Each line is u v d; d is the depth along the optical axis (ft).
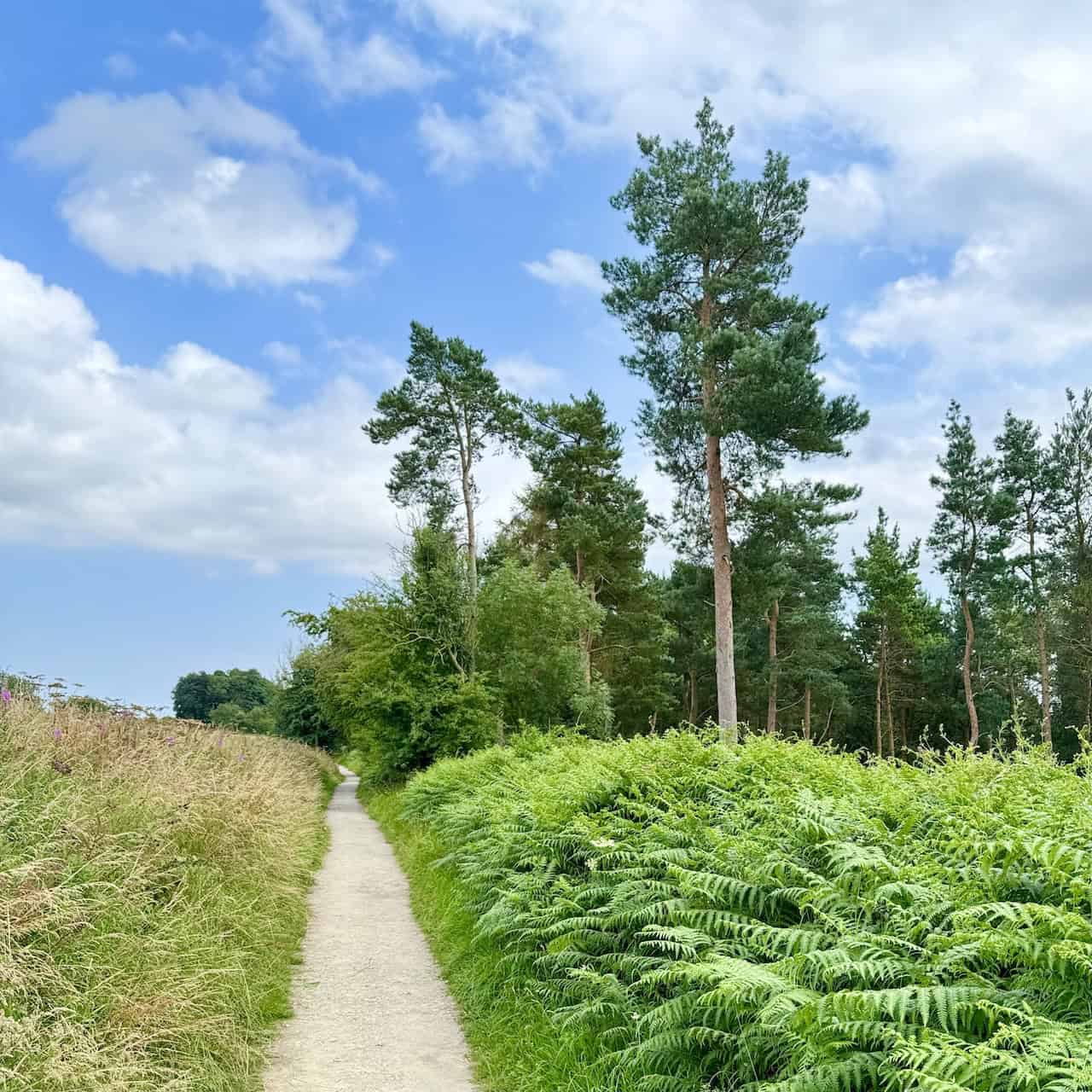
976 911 11.73
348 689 76.54
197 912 20.06
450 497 107.86
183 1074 13.47
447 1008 21.33
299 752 90.99
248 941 21.66
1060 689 126.82
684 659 153.79
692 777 25.49
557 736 57.41
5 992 12.57
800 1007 11.65
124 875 18.58
